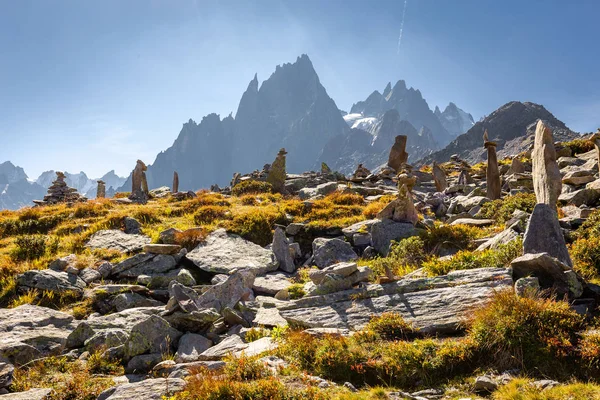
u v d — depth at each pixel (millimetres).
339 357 8578
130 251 19609
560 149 34781
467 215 21469
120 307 14773
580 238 12711
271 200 31078
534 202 18625
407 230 18422
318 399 7156
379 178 38938
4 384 9109
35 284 15734
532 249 10711
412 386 7969
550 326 8039
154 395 7641
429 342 8617
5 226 25969
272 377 7676
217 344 11164
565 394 6648
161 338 11414
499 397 7016
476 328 8445
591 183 19312
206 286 15422
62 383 9398
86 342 11609
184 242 20156
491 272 10469
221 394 7250
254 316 12898
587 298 9367
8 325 11883
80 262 17891
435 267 12180
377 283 11906
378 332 9469
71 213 27891
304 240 21203
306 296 12250
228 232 21688
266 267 17703
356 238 19609
